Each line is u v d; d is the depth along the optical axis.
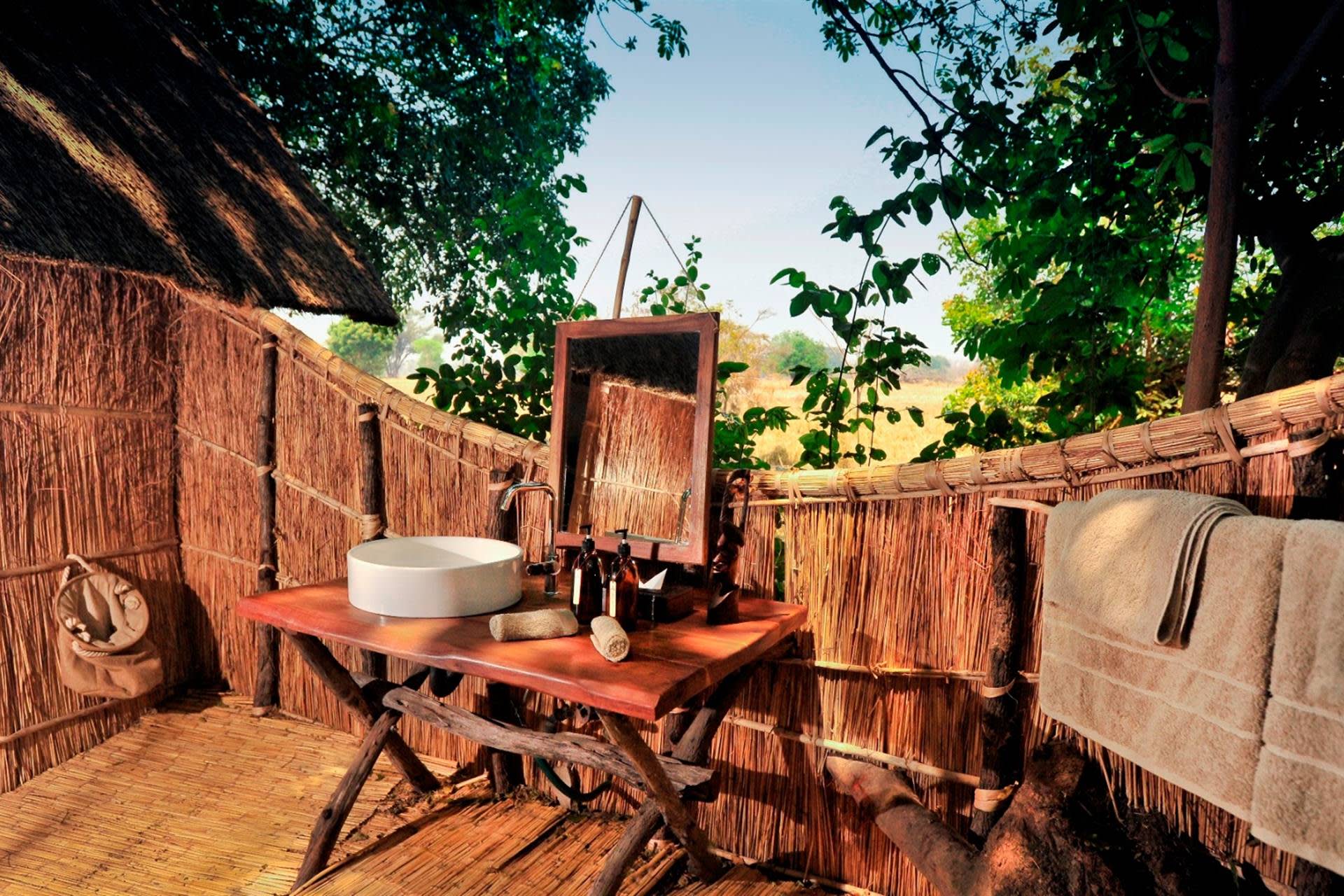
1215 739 1.46
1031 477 1.97
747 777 2.49
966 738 2.17
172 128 3.86
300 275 3.74
